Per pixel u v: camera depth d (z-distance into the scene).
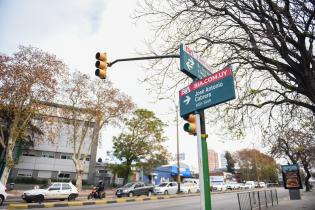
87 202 18.83
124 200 21.77
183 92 5.10
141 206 17.20
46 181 37.47
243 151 71.50
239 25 8.30
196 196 28.91
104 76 8.13
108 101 33.59
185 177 59.50
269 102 8.75
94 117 32.81
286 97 8.41
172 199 24.05
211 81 4.61
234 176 78.19
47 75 27.66
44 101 28.70
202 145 4.58
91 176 41.22
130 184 29.14
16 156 36.41
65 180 39.44
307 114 10.41
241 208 13.29
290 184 19.38
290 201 19.16
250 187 55.06
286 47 7.17
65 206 17.17
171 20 8.45
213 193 35.97
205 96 4.63
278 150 22.47
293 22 6.74
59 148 40.25
